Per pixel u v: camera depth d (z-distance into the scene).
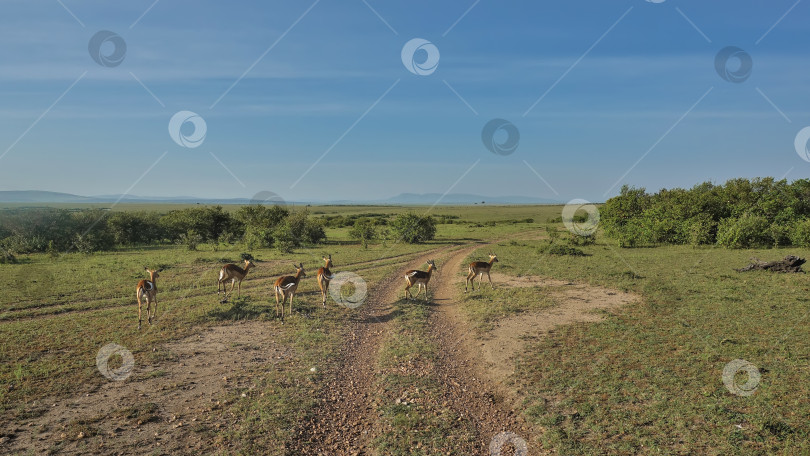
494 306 14.70
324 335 11.84
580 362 9.65
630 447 6.36
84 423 6.88
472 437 6.82
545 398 8.07
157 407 7.53
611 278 19.38
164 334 11.65
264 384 8.64
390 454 6.32
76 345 10.66
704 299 14.92
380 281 20.30
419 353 10.56
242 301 15.17
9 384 8.23
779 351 9.84
